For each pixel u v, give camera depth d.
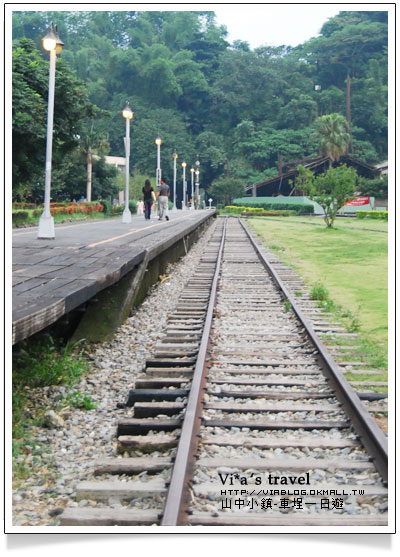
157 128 112.44
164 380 6.15
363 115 117.00
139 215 35.66
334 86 122.88
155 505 3.81
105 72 134.75
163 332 8.69
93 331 8.52
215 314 9.63
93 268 8.63
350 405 5.33
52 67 13.37
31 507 3.96
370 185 67.31
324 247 22.55
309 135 109.25
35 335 6.87
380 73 124.25
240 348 7.56
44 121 24.03
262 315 9.73
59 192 51.31
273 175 103.88
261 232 31.72
